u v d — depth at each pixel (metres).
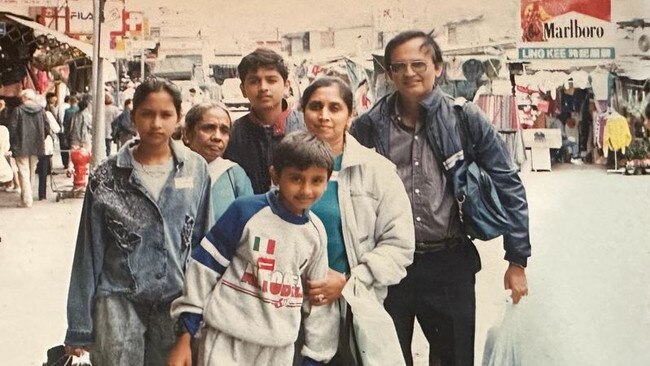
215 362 2.29
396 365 2.58
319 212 2.52
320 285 2.41
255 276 2.29
